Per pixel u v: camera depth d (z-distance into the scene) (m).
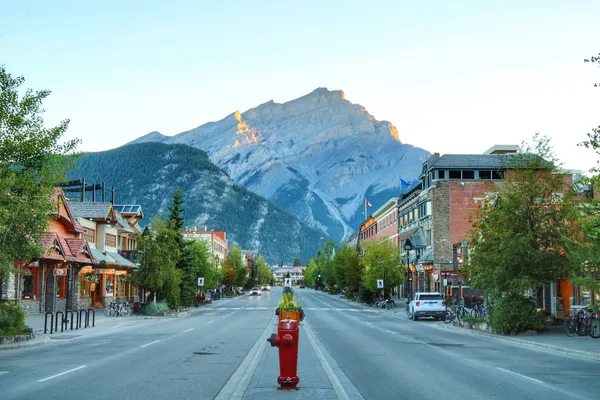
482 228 34.66
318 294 141.38
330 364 18.41
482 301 53.31
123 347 24.00
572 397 12.70
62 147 26.55
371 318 49.41
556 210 32.81
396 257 70.94
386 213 99.44
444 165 69.12
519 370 17.34
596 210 22.78
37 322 38.56
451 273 62.38
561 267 31.34
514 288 30.70
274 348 23.50
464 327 36.97
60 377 15.36
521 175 33.84
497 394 13.04
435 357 20.81
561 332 31.03
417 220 77.12
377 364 18.62
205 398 12.28
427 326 40.22
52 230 49.41
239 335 30.34
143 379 15.02
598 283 21.53
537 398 12.56
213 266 93.06
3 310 26.34
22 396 12.47
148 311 50.25
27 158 25.98
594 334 28.94
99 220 60.44
